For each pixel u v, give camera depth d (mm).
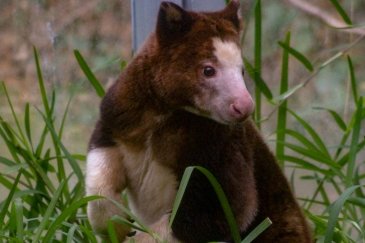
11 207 9844
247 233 9367
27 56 21406
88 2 21875
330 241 9000
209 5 10320
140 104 8867
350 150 10500
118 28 21766
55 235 9711
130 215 8562
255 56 11016
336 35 21531
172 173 8953
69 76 20422
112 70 19156
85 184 9414
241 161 9000
